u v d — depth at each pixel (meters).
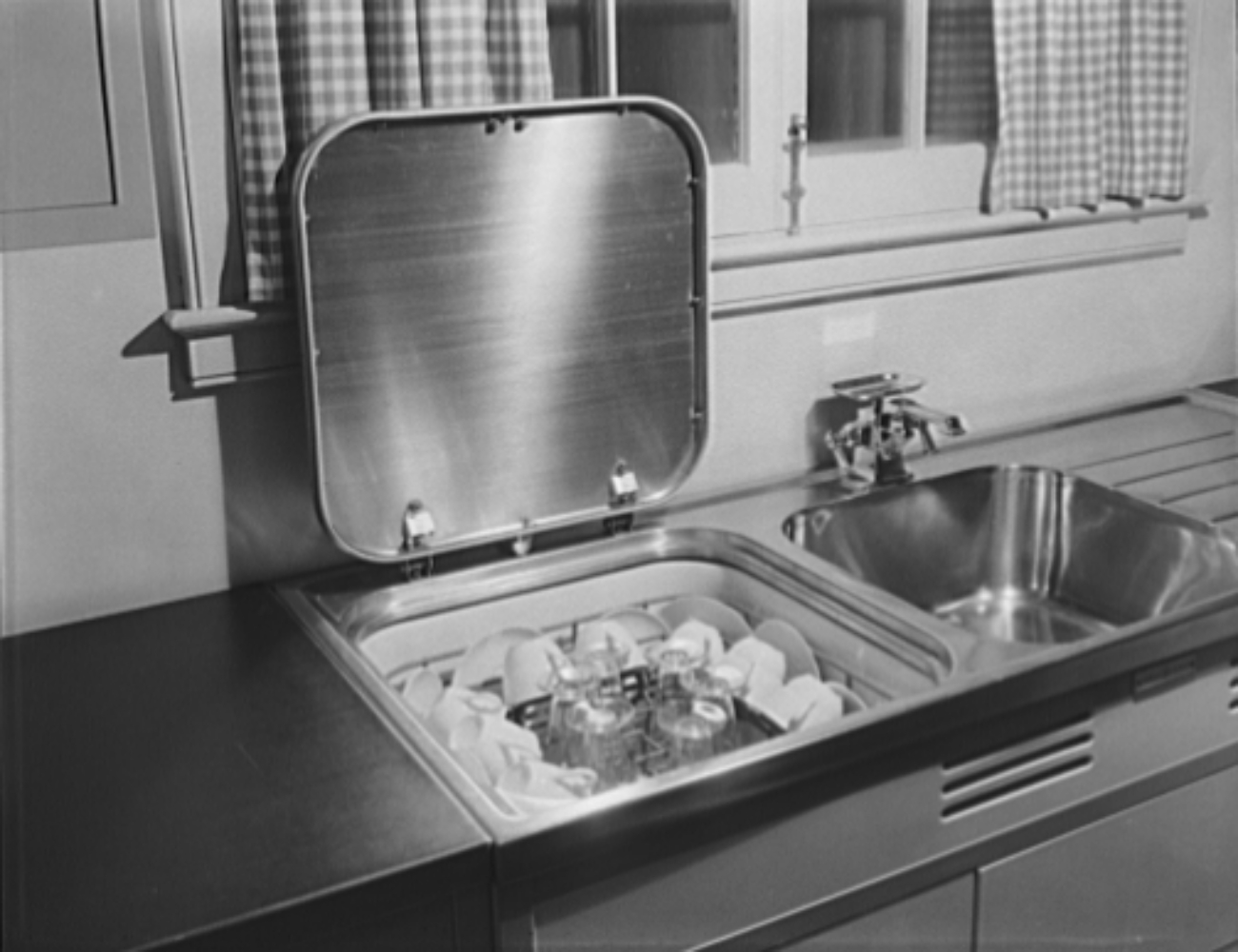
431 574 1.67
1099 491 1.93
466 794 1.23
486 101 1.57
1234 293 2.38
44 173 1.45
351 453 1.57
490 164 1.56
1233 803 1.70
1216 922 1.74
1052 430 2.18
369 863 1.13
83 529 1.56
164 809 1.21
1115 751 1.55
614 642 1.58
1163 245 2.25
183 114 1.50
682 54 1.80
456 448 1.63
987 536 2.03
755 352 1.92
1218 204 2.31
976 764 1.44
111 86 1.45
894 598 1.59
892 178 1.99
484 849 1.15
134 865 1.13
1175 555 1.84
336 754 1.29
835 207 1.95
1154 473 1.97
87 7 1.43
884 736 1.33
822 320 1.96
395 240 1.53
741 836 1.30
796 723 1.44
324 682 1.43
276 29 1.50
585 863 1.21
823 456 2.01
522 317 1.62
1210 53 2.23
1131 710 1.54
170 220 1.52
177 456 1.58
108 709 1.38
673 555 1.78
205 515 1.61
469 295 1.59
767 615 1.70
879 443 1.93
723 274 1.84
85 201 1.47
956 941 1.49
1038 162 2.05
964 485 1.98
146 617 1.59
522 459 1.67
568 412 1.69
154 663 1.48
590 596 1.73
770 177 1.89
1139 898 1.64
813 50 1.89
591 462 1.72
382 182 1.51
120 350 1.53
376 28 1.53
